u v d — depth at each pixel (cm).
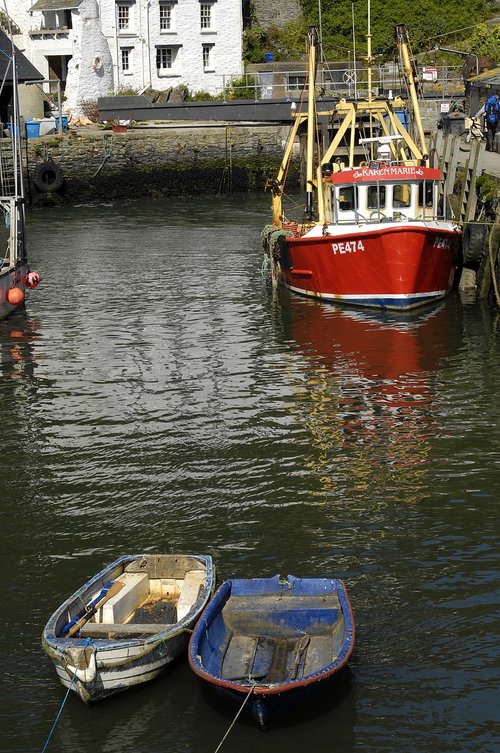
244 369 2495
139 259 3988
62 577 1496
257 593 1302
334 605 1270
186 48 7144
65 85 6900
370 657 1281
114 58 6925
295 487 1784
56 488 1802
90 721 1177
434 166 3997
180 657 1241
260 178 6294
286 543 1580
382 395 2272
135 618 1298
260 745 1134
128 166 5991
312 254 3172
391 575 1473
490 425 2067
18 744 1148
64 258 4034
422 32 7275
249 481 1816
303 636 1238
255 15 7662
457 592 1420
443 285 3159
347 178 3141
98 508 1719
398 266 2981
